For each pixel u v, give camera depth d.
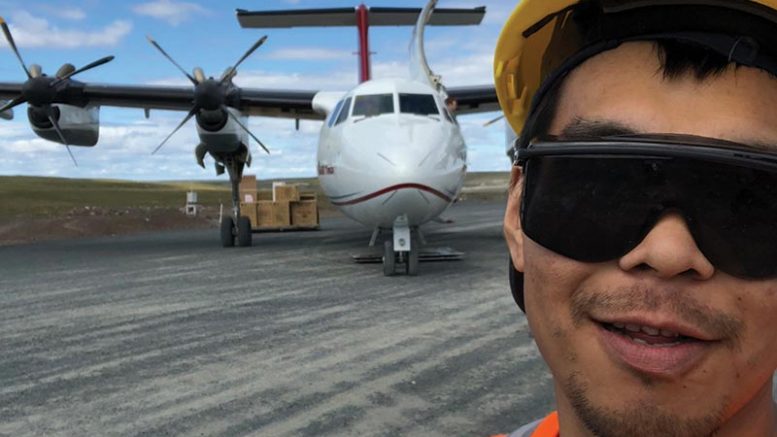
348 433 3.73
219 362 5.27
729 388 0.91
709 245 0.88
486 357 5.24
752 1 0.90
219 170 15.20
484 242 15.12
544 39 1.25
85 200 43.75
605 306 0.92
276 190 21.62
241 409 4.16
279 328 6.44
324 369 5.00
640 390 0.92
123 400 4.38
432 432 3.72
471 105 17.33
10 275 11.12
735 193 0.89
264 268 11.16
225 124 13.68
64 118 14.71
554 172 1.00
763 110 0.94
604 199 0.93
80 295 8.82
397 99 9.82
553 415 1.37
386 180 8.84
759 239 0.88
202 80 13.48
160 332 6.41
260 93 15.35
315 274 10.22
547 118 1.09
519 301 1.30
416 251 9.79
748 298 0.89
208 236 20.14
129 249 15.55
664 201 0.90
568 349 0.99
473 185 76.00
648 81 0.97
